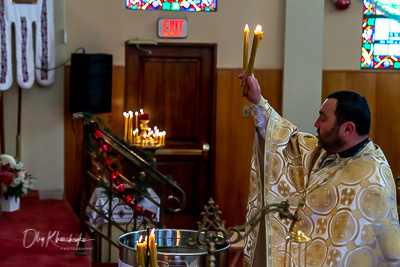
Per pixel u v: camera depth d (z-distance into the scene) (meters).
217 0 9.44
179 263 3.14
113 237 7.11
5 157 8.29
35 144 9.27
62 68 9.24
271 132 3.70
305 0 9.28
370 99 9.52
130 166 6.50
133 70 9.51
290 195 3.63
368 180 3.23
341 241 3.20
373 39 9.49
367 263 3.17
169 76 9.61
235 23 9.45
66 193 9.41
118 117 9.36
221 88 9.51
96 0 9.27
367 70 9.48
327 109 3.28
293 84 9.34
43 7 8.95
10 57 8.87
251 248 3.66
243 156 9.56
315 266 3.27
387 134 9.55
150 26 9.38
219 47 9.47
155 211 7.23
